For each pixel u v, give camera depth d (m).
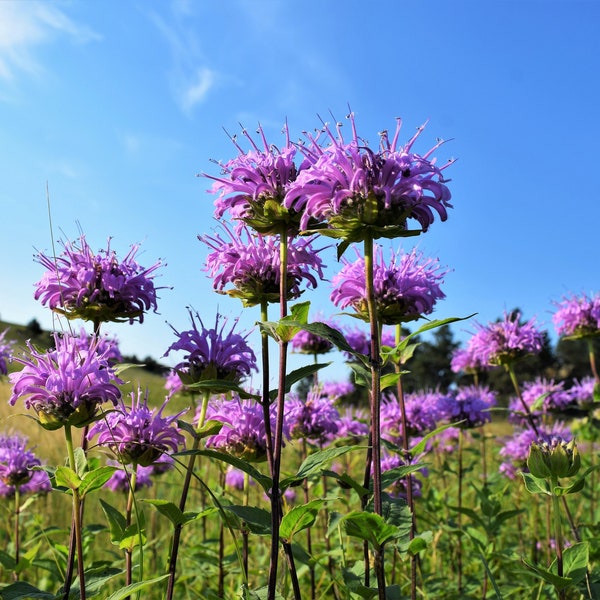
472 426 0.63
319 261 0.33
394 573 0.43
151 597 0.48
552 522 0.60
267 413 0.29
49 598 0.27
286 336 0.27
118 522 0.30
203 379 0.34
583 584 0.33
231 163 0.32
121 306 0.35
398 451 0.37
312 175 0.27
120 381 0.31
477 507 0.60
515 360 0.54
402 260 0.38
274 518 0.26
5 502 0.57
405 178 0.27
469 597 0.41
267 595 0.27
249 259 0.33
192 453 0.25
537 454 0.28
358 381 0.34
